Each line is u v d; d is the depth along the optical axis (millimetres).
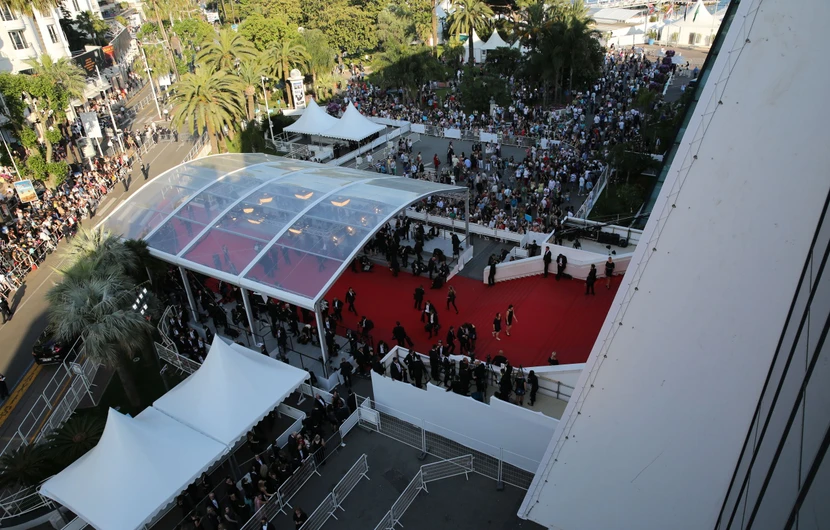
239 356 19656
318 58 66688
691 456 9070
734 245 7828
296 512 16016
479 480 17656
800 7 6844
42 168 43656
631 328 8859
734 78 7387
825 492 4363
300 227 24922
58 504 17812
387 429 20078
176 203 28500
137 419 17781
